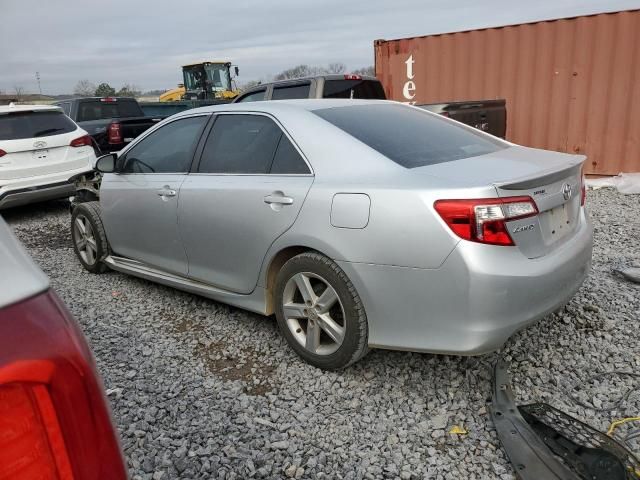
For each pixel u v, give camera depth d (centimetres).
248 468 240
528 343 337
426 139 332
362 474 235
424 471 236
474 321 250
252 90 817
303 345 321
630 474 220
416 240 257
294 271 313
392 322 275
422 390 295
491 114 754
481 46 870
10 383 95
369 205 273
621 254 509
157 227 410
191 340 368
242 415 279
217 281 373
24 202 786
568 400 281
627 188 780
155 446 257
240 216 339
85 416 105
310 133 322
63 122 825
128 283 491
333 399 291
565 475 219
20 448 96
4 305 100
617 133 809
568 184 295
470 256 246
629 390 286
